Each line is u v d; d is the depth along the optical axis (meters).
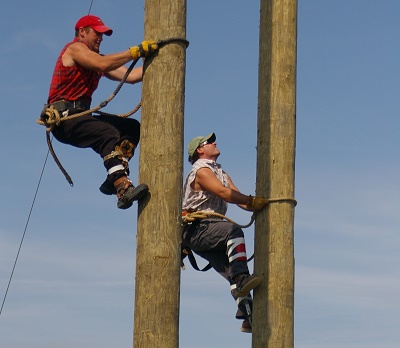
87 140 14.00
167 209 12.62
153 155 12.78
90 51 14.02
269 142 14.87
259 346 14.36
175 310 12.39
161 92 12.94
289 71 15.08
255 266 14.70
